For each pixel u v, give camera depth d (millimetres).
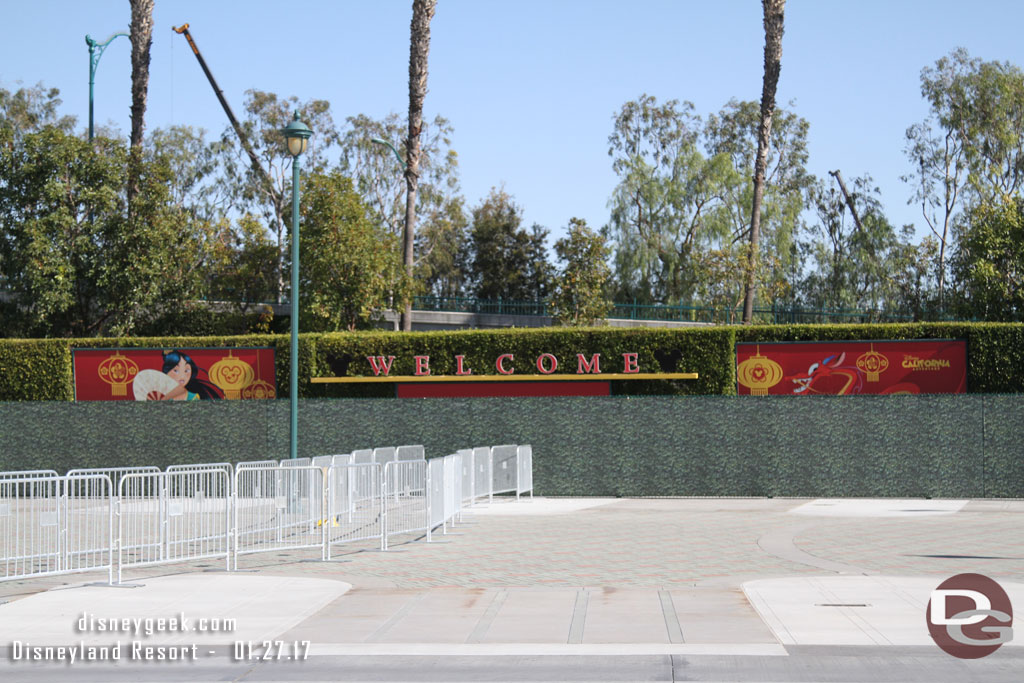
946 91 52656
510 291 65562
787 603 11070
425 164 61156
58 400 30047
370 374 29750
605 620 10352
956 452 24406
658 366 28188
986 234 36875
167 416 28297
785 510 21875
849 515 20703
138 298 35906
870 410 24766
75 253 35938
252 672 8547
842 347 27781
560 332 28812
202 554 14461
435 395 29469
